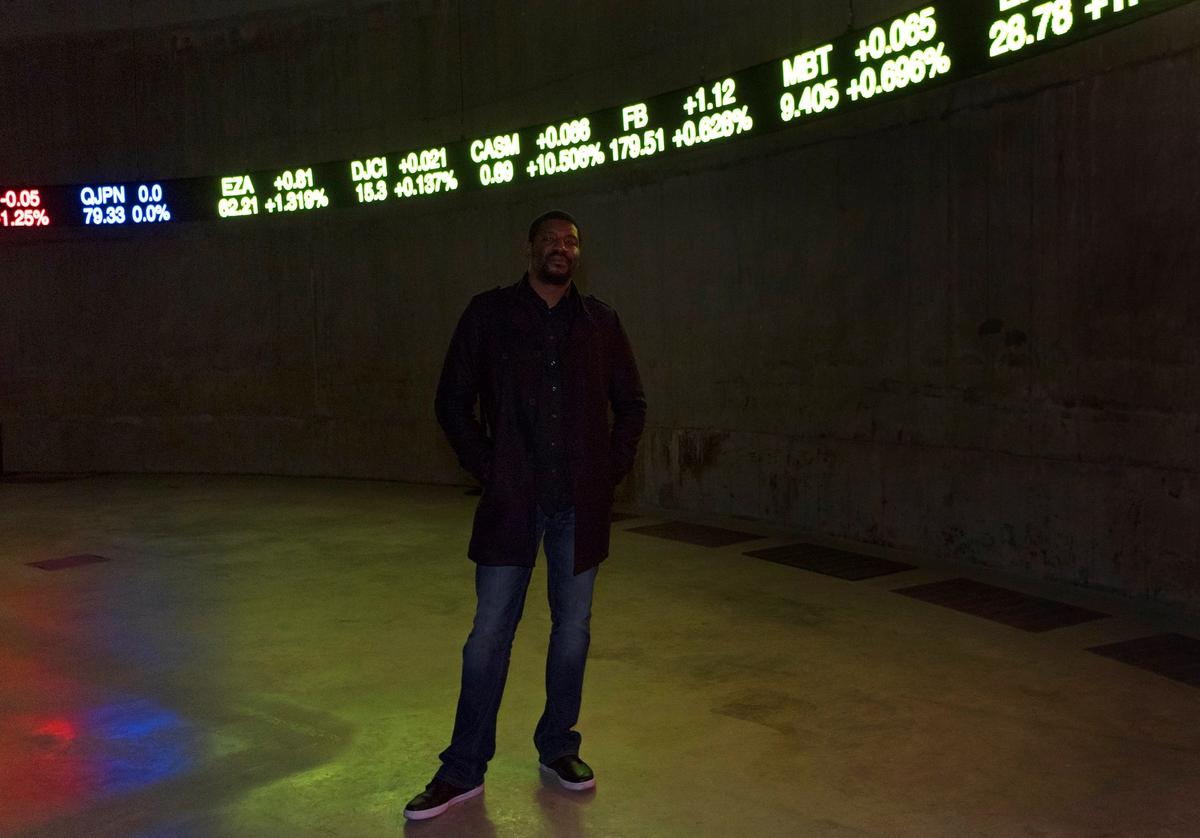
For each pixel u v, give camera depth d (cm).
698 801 331
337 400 1139
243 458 1188
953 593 584
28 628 556
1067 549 586
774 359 786
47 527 867
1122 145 537
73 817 326
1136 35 525
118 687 455
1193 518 513
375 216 1097
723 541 748
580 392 337
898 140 679
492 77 998
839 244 727
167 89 1177
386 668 477
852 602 572
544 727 351
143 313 1205
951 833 306
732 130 783
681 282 857
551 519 341
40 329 1226
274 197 1147
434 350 1070
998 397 624
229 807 333
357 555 734
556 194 954
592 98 908
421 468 1088
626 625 535
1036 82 585
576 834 311
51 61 1200
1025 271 600
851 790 336
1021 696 419
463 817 323
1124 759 356
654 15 846
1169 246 516
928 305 667
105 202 1200
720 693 431
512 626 340
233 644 520
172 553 752
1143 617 523
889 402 700
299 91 1126
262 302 1167
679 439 874
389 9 1066
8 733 400
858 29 685
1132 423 543
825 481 754
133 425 1214
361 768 363
